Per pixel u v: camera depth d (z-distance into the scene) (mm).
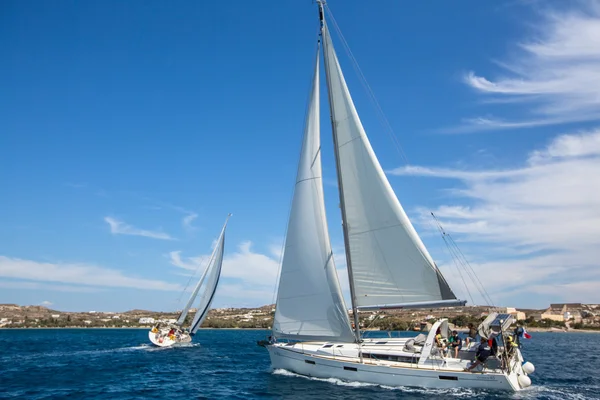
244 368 35906
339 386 23031
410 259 23359
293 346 26641
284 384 24047
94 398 23359
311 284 25422
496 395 20688
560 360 42469
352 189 24875
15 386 27203
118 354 48938
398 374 22125
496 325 21141
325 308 24938
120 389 26016
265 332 131375
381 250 24047
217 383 27766
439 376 21312
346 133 25078
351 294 24672
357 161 24750
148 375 31828
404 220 23438
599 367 36344
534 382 26562
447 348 22281
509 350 21438
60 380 29641
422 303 23047
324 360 24453
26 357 45656
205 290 62688
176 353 50344
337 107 25359
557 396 21438
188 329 64500
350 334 24438
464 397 20328
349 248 24766
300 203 26344
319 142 26328
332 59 25375
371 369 22781
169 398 23156
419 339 23188
